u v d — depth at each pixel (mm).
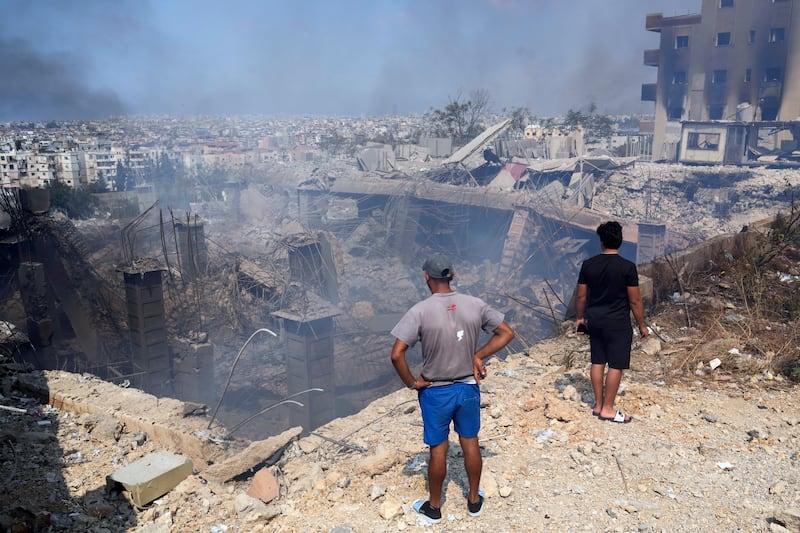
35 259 34094
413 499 4543
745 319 8422
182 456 5398
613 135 123438
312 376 20156
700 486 4559
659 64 76062
